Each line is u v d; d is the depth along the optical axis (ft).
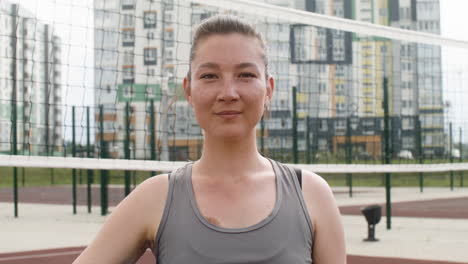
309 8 128.26
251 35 3.79
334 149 71.00
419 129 54.49
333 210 3.94
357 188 66.80
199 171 3.85
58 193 59.67
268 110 4.29
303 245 3.63
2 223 32.53
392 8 135.03
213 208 3.63
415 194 56.44
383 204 45.37
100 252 3.71
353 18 134.41
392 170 28.53
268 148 51.80
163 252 3.63
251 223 3.55
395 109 93.04
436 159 67.56
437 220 34.53
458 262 20.58
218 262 3.43
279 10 25.64
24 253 22.76
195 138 57.88
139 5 90.43
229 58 3.64
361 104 88.33
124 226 3.76
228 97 3.59
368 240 25.85
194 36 3.87
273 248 3.49
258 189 3.74
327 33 86.74
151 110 36.78
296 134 34.91
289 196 3.74
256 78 3.71
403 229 30.09
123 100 89.61
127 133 32.48
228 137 3.66
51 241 25.75
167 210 3.69
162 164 23.45
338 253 3.88
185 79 4.19
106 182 36.45
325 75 90.33
